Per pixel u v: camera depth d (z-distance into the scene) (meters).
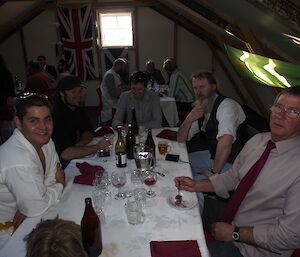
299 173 1.54
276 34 2.04
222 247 1.75
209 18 3.33
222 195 2.03
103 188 1.89
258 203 1.68
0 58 4.39
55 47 6.66
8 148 1.68
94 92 6.98
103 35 6.63
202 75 2.49
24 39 6.58
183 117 5.26
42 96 1.75
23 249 1.38
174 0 3.71
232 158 2.56
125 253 1.36
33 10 6.08
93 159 2.36
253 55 2.61
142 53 6.75
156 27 6.55
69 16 6.38
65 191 1.89
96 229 1.39
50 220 0.90
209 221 2.05
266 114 4.41
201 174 2.52
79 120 2.79
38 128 1.68
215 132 2.54
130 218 1.58
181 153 2.47
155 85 5.69
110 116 4.78
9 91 4.50
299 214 1.46
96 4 6.34
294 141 1.61
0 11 4.94
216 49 6.24
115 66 5.01
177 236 1.47
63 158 2.35
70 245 0.81
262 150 1.80
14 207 1.78
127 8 6.39
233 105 2.45
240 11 2.01
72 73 6.80
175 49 6.68
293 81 2.37
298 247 1.49
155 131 3.00
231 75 6.38
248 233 1.58
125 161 2.21
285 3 1.74
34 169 1.68
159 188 1.91
